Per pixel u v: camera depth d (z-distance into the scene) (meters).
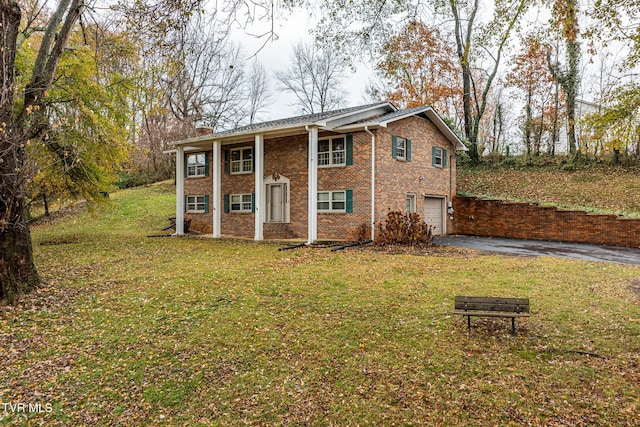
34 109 9.26
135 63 9.57
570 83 24.89
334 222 17.61
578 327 6.57
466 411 4.46
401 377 5.26
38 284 9.68
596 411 4.33
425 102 30.38
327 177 17.84
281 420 4.49
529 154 30.06
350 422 4.38
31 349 6.47
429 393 4.85
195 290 9.38
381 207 16.77
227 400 4.94
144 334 6.96
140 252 15.25
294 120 20.83
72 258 14.14
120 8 6.47
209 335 6.85
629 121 6.95
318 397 4.90
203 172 23.03
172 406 4.86
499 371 5.27
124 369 5.79
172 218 24.89
